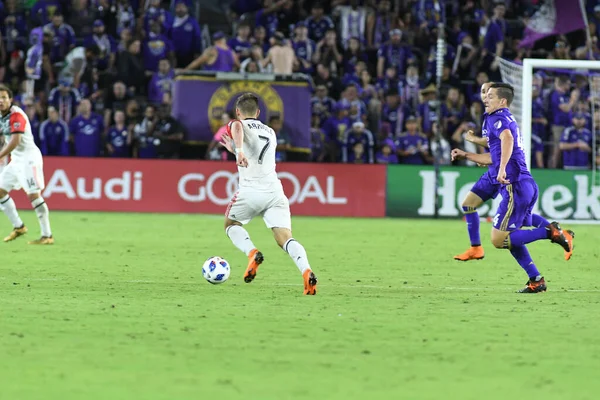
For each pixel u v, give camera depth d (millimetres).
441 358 19172
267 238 49094
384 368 18156
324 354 19312
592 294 29859
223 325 22484
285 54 69438
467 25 75000
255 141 28000
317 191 65250
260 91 65375
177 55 72625
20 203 64250
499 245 29703
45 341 20219
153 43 71188
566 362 18953
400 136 68000
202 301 26500
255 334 21375
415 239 49656
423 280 33000
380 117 69250
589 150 67938
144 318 23359
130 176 65000
